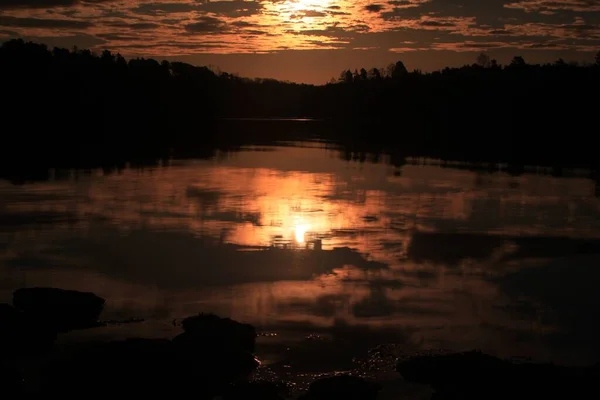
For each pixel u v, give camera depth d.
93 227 26.53
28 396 12.04
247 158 59.19
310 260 21.67
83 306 16.42
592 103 104.50
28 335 14.71
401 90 149.50
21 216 28.80
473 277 20.08
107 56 147.00
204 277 19.61
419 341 15.01
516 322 16.31
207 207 31.39
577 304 17.69
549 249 23.75
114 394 12.09
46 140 73.75
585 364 13.87
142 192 36.41
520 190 38.69
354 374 13.25
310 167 51.22
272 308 17.05
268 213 29.86
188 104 165.12
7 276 19.61
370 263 21.48
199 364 13.23
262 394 12.23
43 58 123.38
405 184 40.94
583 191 38.47
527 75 129.00
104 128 100.69
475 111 120.94
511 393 12.15
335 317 16.45
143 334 15.12
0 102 104.62
